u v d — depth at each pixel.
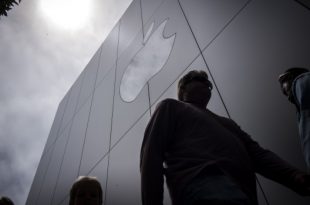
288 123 3.02
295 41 3.36
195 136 1.69
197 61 5.14
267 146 3.16
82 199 3.09
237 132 2.04
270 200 2.94
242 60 4.10
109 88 9.36
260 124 3.37
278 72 3.40
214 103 4.29
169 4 7.48
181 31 6.23
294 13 3.57
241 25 4.45
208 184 1.37
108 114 8.43
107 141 7.66
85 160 8.55
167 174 1.61
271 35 3.78
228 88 4.13
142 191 1.45
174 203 1.46
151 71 6.95
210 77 4.61
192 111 1.85
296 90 1.95
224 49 4.58
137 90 7.29
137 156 5.89
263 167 1.88
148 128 1.76
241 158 1.61
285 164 1.75
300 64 3.14
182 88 2.24
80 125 10.69
